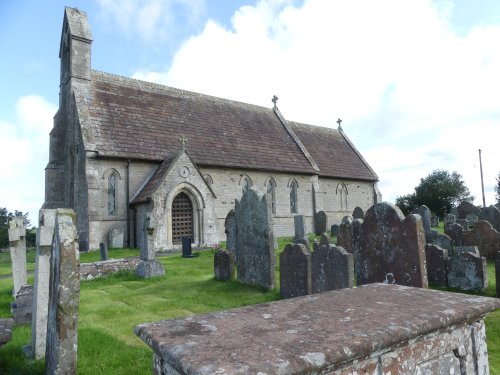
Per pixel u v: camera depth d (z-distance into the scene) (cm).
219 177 2438
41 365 480
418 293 319
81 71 2295
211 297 903
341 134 3878
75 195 2173
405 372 237
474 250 1112
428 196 4288
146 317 736
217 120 2766
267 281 966
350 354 196
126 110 2339
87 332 614
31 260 1966
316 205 2936
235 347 200
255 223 1018
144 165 2195
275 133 3067
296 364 178
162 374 221
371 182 3588
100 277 1194
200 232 2088
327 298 308
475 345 285
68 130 2367
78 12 2422
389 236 725
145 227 1217
